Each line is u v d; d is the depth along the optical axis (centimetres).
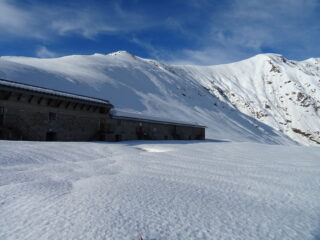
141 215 605
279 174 1345
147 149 2755
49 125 3089
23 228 520
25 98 2848
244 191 915
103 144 2814
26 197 725
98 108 3762
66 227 524
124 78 11331
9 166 1205
